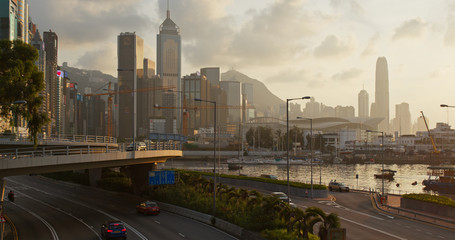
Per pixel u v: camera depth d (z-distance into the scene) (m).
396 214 53.94
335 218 32.88
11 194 71.62
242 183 90.56
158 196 68.88
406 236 40.53
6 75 48.34
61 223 49.28
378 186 128.38
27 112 50.16
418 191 112.38
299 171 192.38
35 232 43.72
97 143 83.56
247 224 41.91
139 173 77.75
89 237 40.94
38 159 41.50
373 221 49.09
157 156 73.38
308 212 35.03
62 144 75.75
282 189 77.62
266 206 41.75
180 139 105.50
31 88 50.28
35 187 95.06
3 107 49.06
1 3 197.75
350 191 83.94
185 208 56.84
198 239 39.66
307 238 34.25
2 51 51.03
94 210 60.25
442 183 110.19
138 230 44.09
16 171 41.44
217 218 48.22
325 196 71.62
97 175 95.50
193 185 72.62
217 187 65.75
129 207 63.56
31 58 52.47
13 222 50.28
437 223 46.84
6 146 70.25
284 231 36.97
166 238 39.94
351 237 40.03
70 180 104.00
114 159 57.03
